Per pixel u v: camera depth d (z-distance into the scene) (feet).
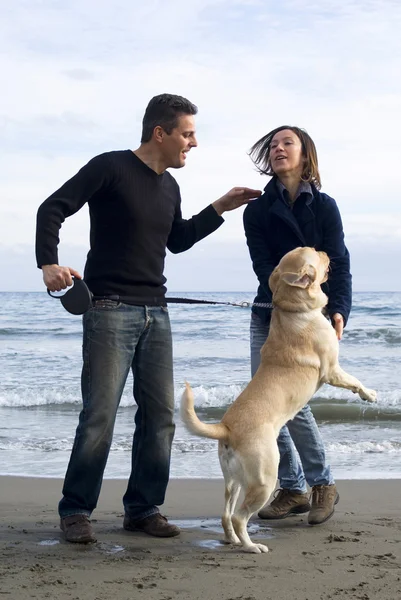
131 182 13.46
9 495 18.07
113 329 13.39
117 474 21.07
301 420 15.12
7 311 119.14
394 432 28.66
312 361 14.06
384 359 52.34
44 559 12.05
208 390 38.58
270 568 11.67
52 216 12.87
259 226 16.06
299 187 15.65
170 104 13.55
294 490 15.57
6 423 31.30
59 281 12.71
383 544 13.23
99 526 14.70
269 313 15.46
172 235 14.98
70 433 28.55
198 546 13.16
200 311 96.37
